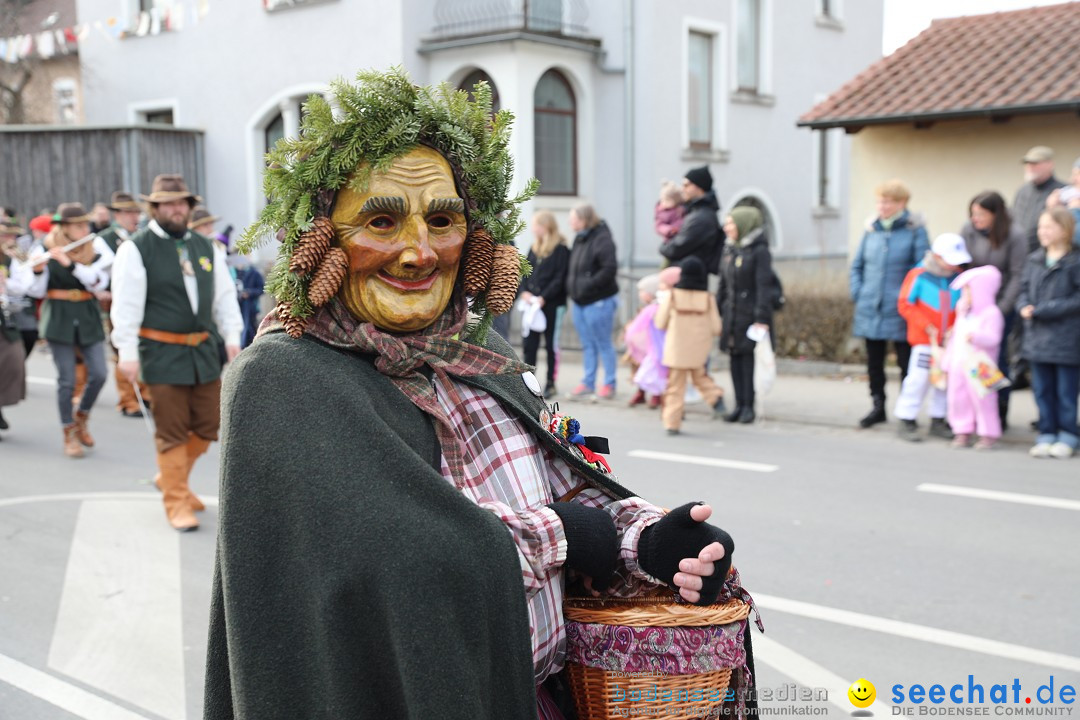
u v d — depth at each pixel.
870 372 8.66
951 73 12.27
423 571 1.49
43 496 6.78
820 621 4.29
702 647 1.74
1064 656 3.91
